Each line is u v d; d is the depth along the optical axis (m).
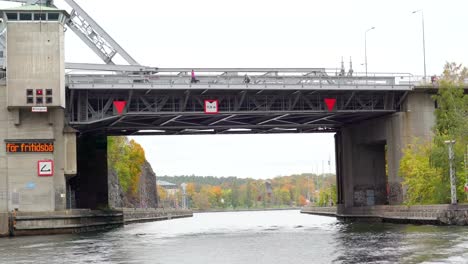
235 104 103.50
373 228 90.88
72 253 58.66
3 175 94.38
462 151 98.88
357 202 126.88
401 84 109.69
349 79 105.88
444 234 70.38
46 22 94.25
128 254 57.25
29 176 94.69
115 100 100.50
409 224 99.00
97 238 81.25
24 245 69.62
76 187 120.19
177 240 76.19
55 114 96.19
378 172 127.50
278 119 118.00
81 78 96.88
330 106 107.75
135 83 97.25
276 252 57.28
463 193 97.50
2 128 94.81
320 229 95.44
